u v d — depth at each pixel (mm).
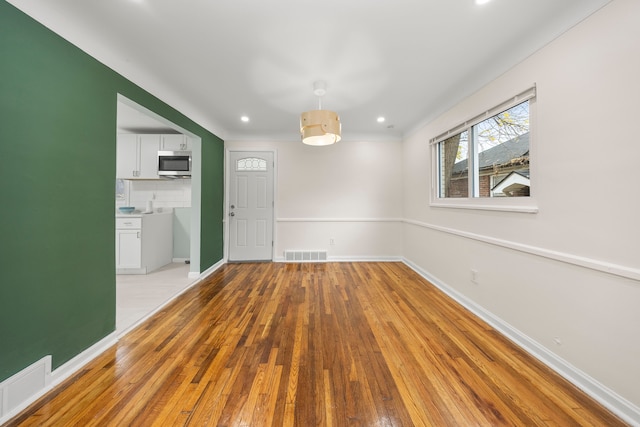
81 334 1756
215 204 4223
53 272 1573
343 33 1876
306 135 2287
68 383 1555
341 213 4738
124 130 4379
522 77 1965
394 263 4613
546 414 1329
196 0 1561
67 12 1627
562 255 1627
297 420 1293
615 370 1354
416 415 1323
